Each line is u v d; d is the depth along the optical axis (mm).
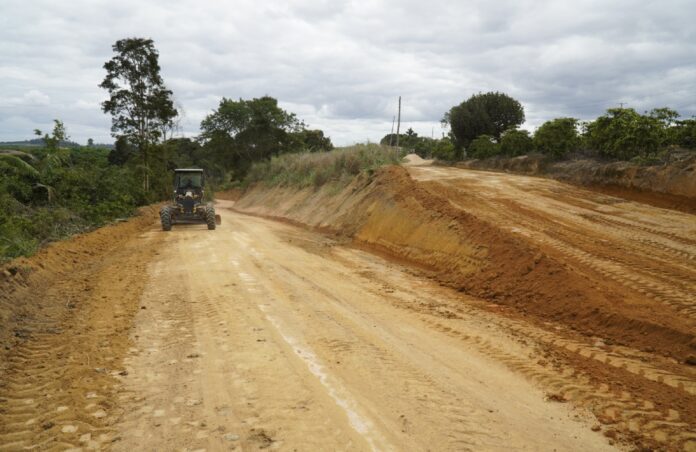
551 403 4781
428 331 7020
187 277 10227
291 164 39156
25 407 4555
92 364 5559
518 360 5922
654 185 17391
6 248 10820
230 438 4008
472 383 5230
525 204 16344
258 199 39781
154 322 7148
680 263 9719
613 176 19484
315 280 10195
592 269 9258
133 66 33750
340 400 4730
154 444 3924
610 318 7078
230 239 16781
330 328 7004
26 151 23562
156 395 4801
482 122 39188
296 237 17984
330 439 4016
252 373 5348
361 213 18453
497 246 10602
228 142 55281
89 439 3996
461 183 21000
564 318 7605
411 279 10766
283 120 55500
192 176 21391
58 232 15742
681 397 4902
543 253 9484
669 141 19656
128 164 36969
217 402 4656
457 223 12625
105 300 8352
